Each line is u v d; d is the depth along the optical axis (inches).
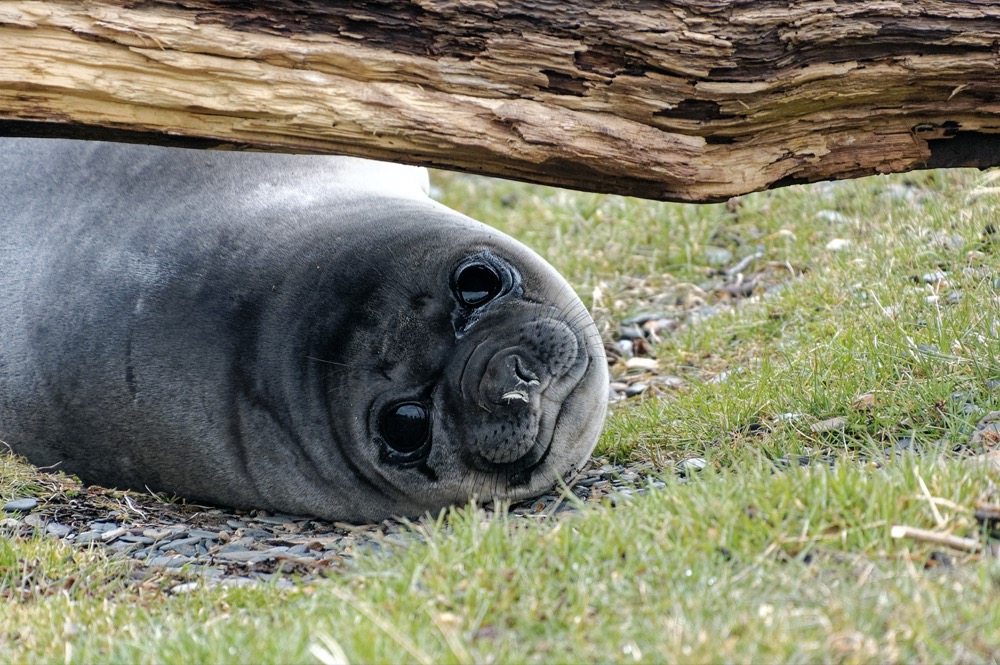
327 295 758.5
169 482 821.2
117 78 606.2
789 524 550.0
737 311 1068.5
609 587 527.8
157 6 597.9
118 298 809.5
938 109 693.9
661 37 622.8
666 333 1104.8
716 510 564.1
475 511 612.4
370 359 749.3
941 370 777.6
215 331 778.8
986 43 658.8
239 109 621.3
